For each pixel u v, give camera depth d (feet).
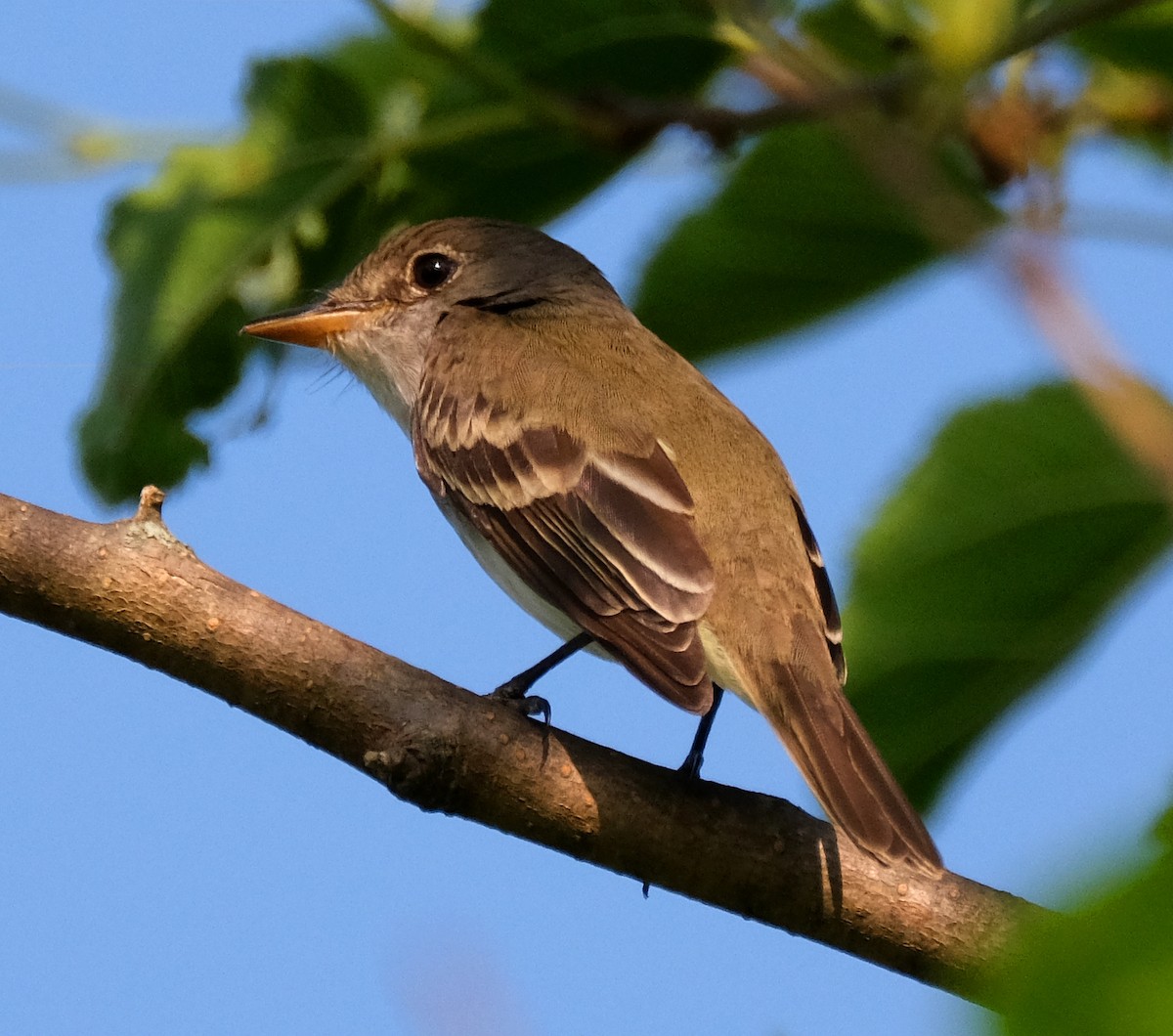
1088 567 25.17
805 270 26.84
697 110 23.61
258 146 25.54
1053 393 24.57
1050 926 9.08
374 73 27.71
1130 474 24.50
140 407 25.75
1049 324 13.79
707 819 23.65
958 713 25.98
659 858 23.57
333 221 26.25
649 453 29.12
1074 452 24.67
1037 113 22.90
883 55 25.71
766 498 28.66
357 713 22.82
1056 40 22.67
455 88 25.29
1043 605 25.32
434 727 22.88
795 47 22.29
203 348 26.48
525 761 23.24
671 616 26.86
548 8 24.48
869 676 25.80
